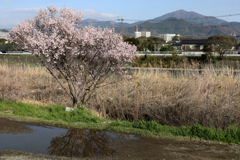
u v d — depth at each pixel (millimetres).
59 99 10008
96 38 7078
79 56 7645
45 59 7543
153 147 5199
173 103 7941
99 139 5754
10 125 6707
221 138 5629
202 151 4965
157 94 8648
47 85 12070
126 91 8977
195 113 7105
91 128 6613
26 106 8359
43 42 6605
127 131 6297
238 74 10320
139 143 5465
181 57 38156
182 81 9492
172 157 4652
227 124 6613
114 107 8484
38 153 4906
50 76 13773
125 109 8195
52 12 7594
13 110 8133
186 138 5770
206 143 5449
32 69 16344
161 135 5980
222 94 8094
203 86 8633
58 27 6980
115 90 9312
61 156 4652
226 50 40281
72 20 7410
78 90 8336
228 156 4707
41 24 7570
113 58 7375
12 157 4523
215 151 4969
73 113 7477
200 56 39281
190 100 7613
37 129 6469
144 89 9070
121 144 5410
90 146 5301
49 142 5551
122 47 7270
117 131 6383
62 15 7504
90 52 7734
